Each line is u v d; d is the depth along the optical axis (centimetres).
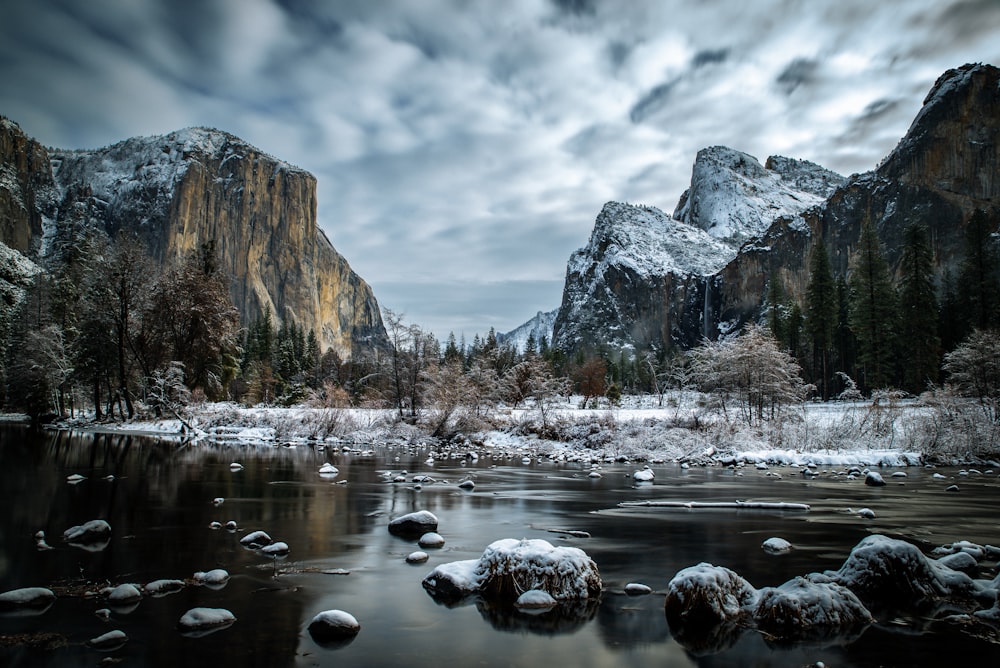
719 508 1419
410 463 2408
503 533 1086
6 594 632
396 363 4303
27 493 1391
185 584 730
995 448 2739
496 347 8438
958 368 3884
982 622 639
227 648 535
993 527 1212
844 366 6806
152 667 487
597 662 525
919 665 527
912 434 2881
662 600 708
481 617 641
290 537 1017
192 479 1727
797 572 828
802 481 2022
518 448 3300
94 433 3697
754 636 596
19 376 4572
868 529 1171
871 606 691
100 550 889
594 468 2312
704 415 3309
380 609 659
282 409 4431
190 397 4238
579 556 742
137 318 4422
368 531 1080
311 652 533
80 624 586
